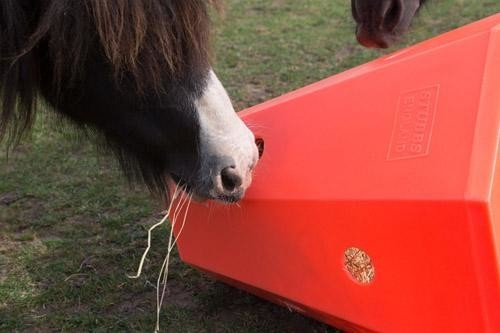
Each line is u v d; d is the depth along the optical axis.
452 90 1.45
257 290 1.92
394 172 1.45
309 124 1.72
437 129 1.42
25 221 2.88
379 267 1.49
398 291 1.47
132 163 2.06
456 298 1.37
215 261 1.97
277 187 1.70
